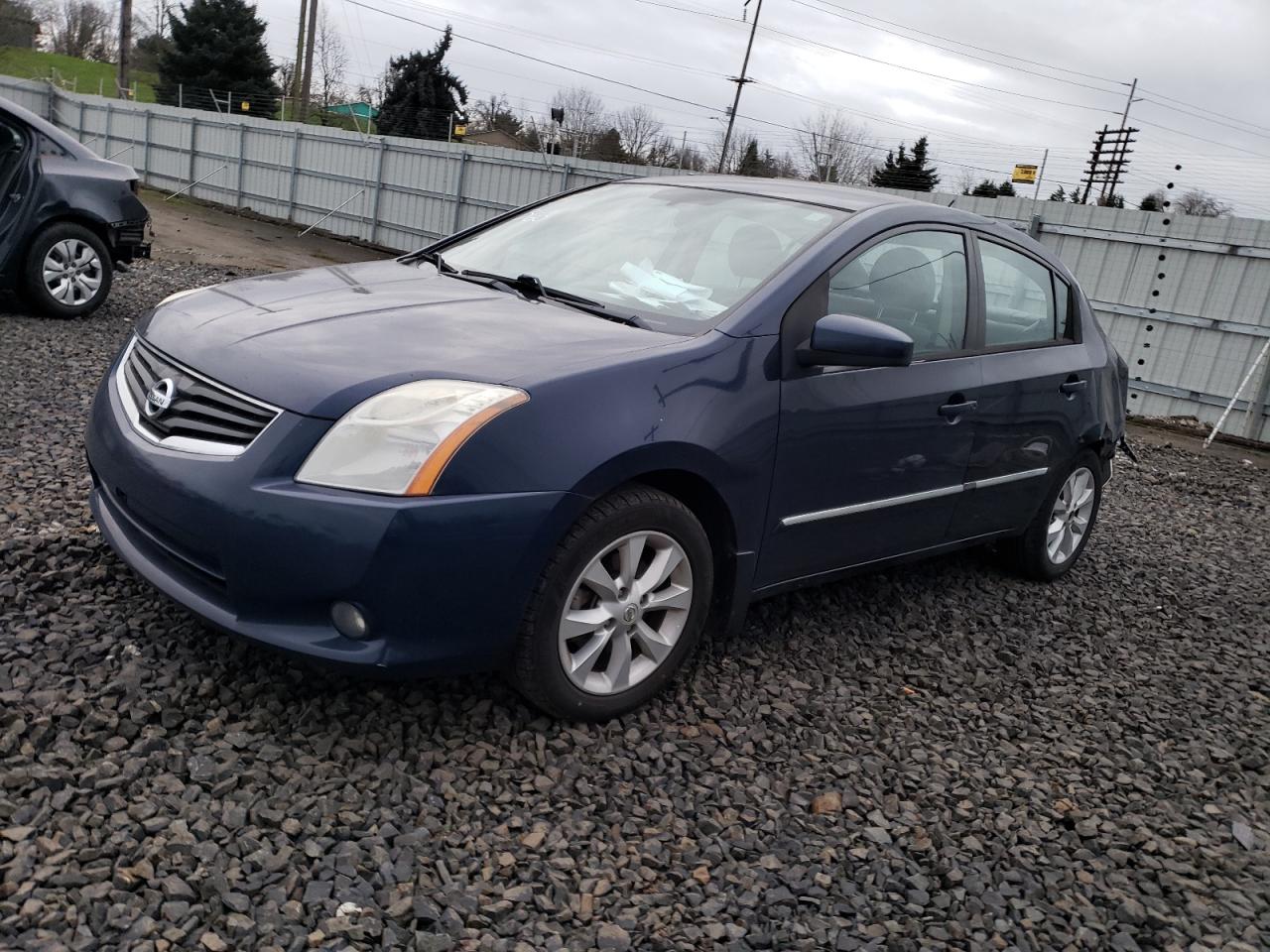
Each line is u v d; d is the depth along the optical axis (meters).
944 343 4.00
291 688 2.91
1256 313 12.31
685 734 3.10
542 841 2.50
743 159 57.94
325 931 2.09
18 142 7.67
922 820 2.89
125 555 2.94
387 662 2.59
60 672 2.81
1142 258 13.14
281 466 2.58
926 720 3.48
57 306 7.86
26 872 2.09
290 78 57.28
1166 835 3.02
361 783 2.58
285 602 2.59
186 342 3.00
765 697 3.40
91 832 2.24
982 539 4.56
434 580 2.56
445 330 3.03
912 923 2.44
